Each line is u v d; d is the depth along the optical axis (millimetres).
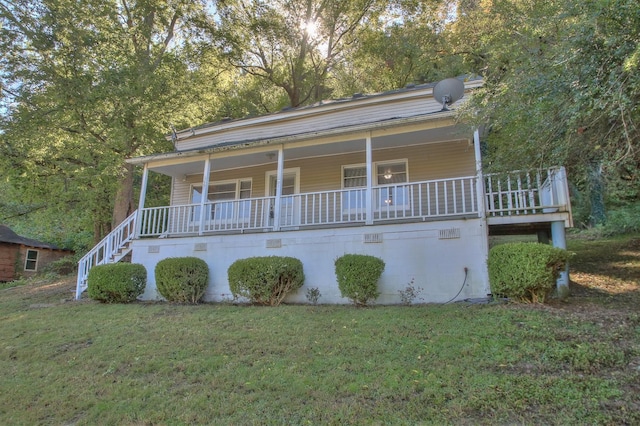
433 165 10156
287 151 10461
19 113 11820
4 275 19703
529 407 3191
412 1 20156
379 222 8617
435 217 8461
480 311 5918
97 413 3621
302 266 8328
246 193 12156
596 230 12961
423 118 8156
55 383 4410
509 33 6879
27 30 11664
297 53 21641
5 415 3717
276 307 7477
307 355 4676
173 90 14836
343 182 10977
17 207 16859
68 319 7371
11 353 5590
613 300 6172
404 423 3055
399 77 21453
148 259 9953
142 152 14797
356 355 4547
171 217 10945
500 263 6410
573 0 4711
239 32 19469
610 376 3605
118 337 5957
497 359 4105
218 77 20188
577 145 4809
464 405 3260
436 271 7527
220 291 9055
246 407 3518
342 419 3174
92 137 13453
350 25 21484
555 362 3961
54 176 13641
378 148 10516
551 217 7098
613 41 3920
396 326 5516
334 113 12125
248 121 13141
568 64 4422
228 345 5250
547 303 6090
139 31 14273
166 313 7402
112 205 16391
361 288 7199
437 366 4066
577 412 3061
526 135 5211
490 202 7680
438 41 19828
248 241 9109
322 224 8883
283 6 20578
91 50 12586
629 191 5645
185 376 4348
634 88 3871
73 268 18766
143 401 3801
